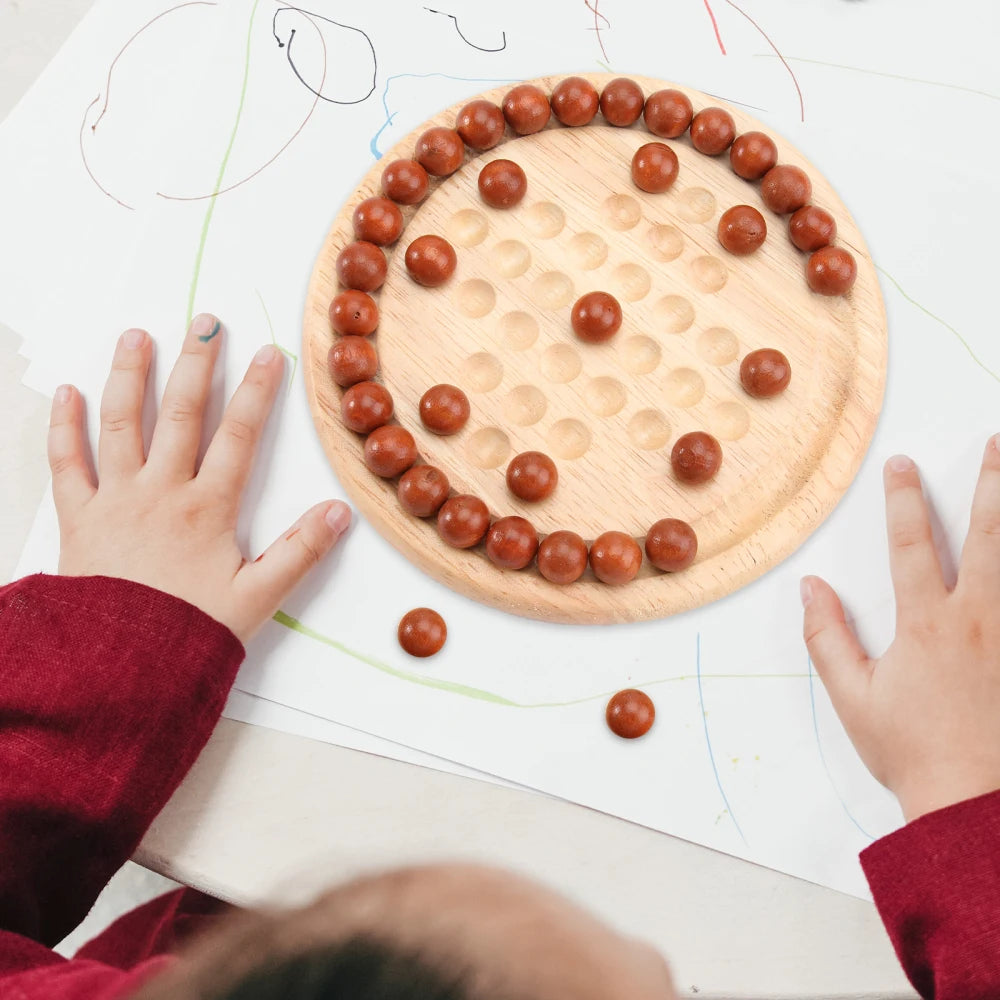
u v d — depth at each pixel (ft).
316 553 1.76
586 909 1.43
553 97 1.89
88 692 1.64
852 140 1.95
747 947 1.65
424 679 1.74
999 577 1.70
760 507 1.78
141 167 2.00
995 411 1.83
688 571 1.75
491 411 1.80
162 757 1.65
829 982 1.63
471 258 1.86
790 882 1.67
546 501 1.77
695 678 1.74
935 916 1.57
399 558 1.79
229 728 1.72
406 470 1.77
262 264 1.90
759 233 1.83
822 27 2.01
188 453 1.80
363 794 1.70
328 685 1.74
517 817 1.70
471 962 0.99
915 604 1.72
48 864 1.63
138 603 1.68
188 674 1.66
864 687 1.69
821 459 1.80
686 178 1.89
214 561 1.74
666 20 2.01
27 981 1.46
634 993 1.09
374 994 0.95
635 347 1.84
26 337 1.91
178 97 2.03
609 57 1.99
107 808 1.62
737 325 1.84
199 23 2.06
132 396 1.82
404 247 1.85
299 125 1.96
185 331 1.88
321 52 1.99
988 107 1.97
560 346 1.83
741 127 1.92
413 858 1.52
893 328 1.86
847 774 1.71
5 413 1.91
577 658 1.75
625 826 1.69
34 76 2.06
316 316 1.83
